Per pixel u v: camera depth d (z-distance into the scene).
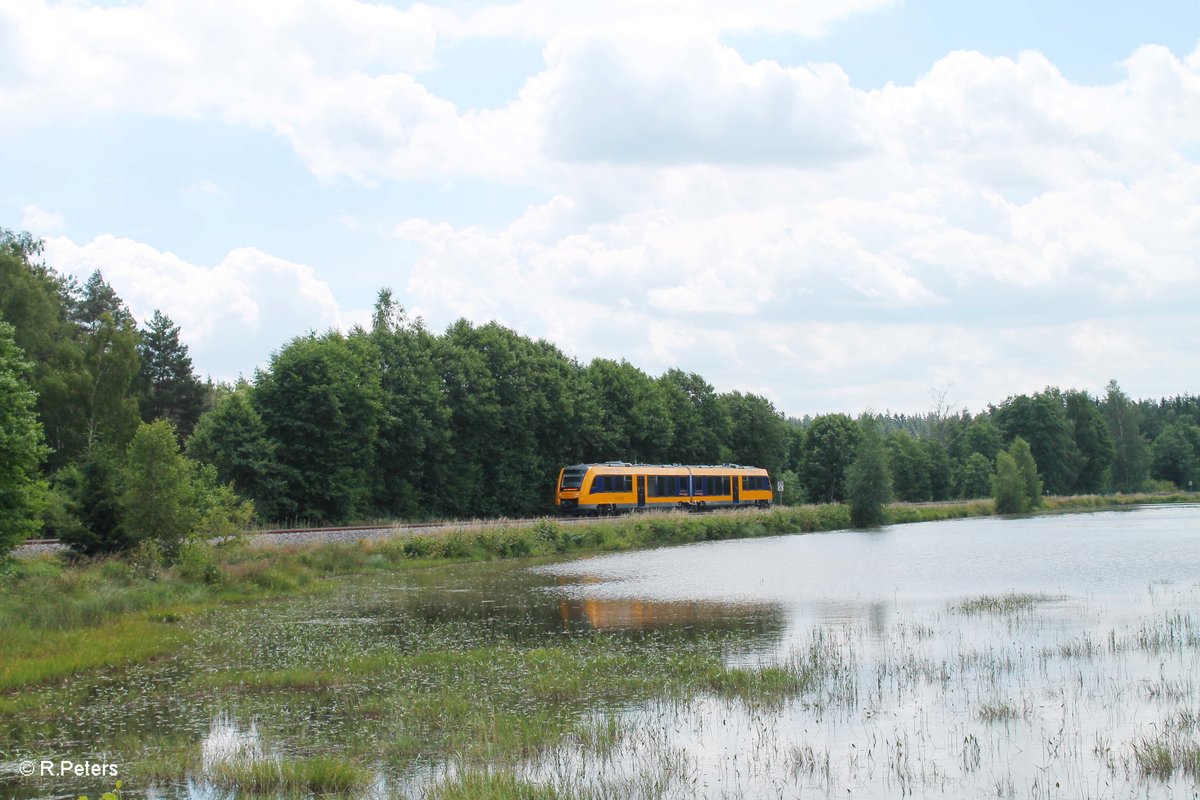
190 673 21.05
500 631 26.78
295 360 61.91
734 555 53.09
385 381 69.69
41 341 60.09
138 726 16.83
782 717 17.47
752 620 28.64
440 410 71.06
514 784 13.23
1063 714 17.41
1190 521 82.75
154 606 29.75
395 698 18.52
